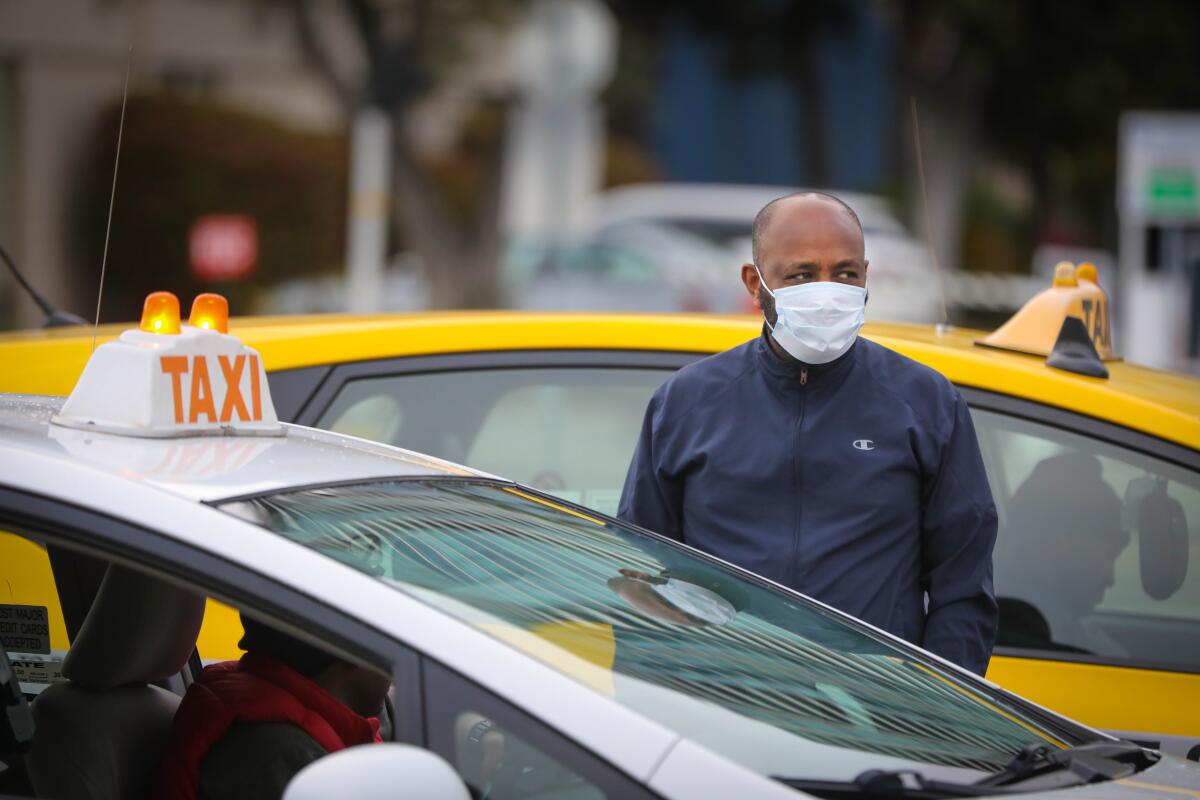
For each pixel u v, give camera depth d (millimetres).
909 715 4664
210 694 4844
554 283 29781
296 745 4691
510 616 4164
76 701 4949
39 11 36188
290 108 39094
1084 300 7754
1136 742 6699
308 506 4305
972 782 4309
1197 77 38656
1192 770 4844
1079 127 40812
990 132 42406
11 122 36281
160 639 5004
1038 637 7000
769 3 39531
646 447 6406
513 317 7672
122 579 4957
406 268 36719
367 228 24859
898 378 6141
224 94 38375
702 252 30109
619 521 5637
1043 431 7141
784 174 49844
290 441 4949
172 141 37344
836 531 5984
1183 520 6953
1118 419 7098
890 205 40844
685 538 6273
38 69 36438
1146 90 38969
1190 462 6996
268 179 38000
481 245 37156
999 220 50938
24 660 5410
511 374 7461
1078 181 45750
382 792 3510
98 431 4469
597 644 4215
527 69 27922
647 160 47688
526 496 5457
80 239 36875
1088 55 38688
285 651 4863
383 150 25078
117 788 4840
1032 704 5242
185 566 3908
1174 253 22406
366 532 4305
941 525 6086
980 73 39719
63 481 4031
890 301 28047
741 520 6102
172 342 4543
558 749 3697
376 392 7383
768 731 4156
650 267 29781
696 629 4656
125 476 4086
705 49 46469
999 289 29578
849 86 47938
